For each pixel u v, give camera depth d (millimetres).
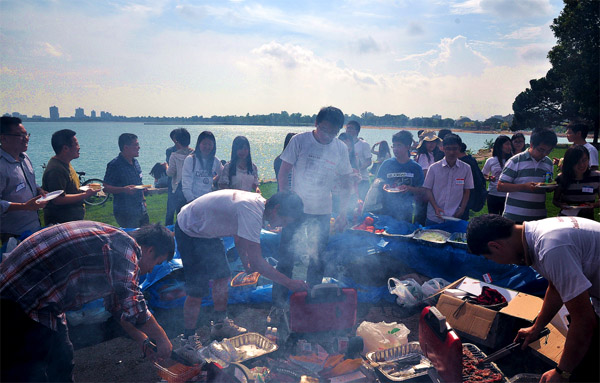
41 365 1948
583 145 4148
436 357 2506
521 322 3080
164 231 2217
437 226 4730
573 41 30594
